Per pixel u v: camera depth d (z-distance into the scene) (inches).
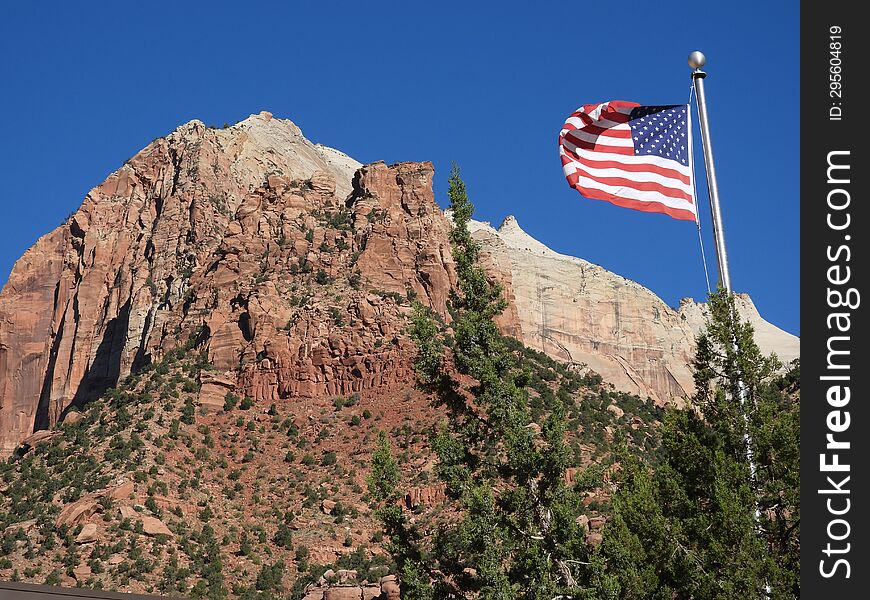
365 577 3353.8
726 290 1212.5
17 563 3422.7
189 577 3476.9
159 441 4301.2
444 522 3403.1
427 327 1722.4
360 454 4394.7
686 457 1449.3
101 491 3838.6
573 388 4945.9
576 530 1469.0
